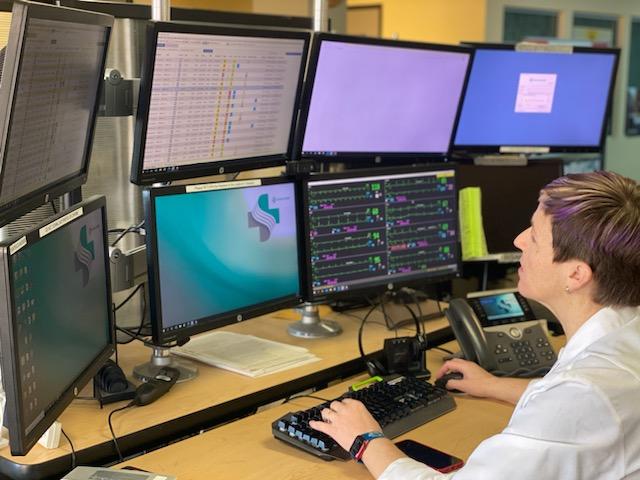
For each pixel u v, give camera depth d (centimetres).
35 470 146
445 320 239
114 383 176
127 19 199
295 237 213
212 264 192
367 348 213
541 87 273
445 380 192
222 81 196
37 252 136
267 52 203
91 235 165
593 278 128
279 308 209
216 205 191
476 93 268
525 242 138
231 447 160
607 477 118
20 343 128
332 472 150
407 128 246
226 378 190
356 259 224
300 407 181
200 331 190
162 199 180
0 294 123
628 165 758
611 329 127
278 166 223
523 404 127
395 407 173
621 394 117
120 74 187
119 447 157
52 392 142
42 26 133
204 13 227
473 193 260
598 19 716
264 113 211
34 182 149
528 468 120
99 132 200
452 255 245
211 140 201
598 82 280
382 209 227
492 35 643
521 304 216
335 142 232
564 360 131
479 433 169
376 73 230
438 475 136
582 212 126
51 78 144
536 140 280
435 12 670
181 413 169
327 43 215
